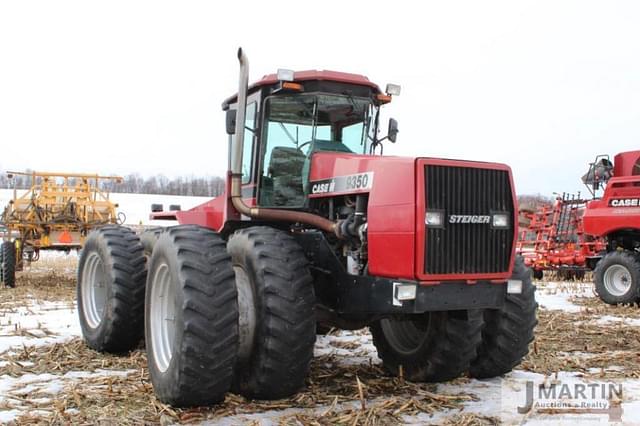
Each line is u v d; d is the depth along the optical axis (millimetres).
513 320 4844
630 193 10766
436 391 4633
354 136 5305
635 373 5211
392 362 5117
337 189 4652
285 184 5141
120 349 5852
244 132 5234
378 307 4152
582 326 7719
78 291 6391
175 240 4203
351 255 4523
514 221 4285
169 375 4008
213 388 3967
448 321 4566
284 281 4188
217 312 3945
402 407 4090
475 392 4613
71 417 3846
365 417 3900
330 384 4723
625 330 7457
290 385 4215
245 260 4383
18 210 11852
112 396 4289
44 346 6055
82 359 5578
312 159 5004
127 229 6254
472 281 4129
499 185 4266
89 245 6254
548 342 6582
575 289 12898
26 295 10188
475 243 4137
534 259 15227
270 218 4711
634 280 10188
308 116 5145
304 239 4812
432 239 3980
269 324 4105
